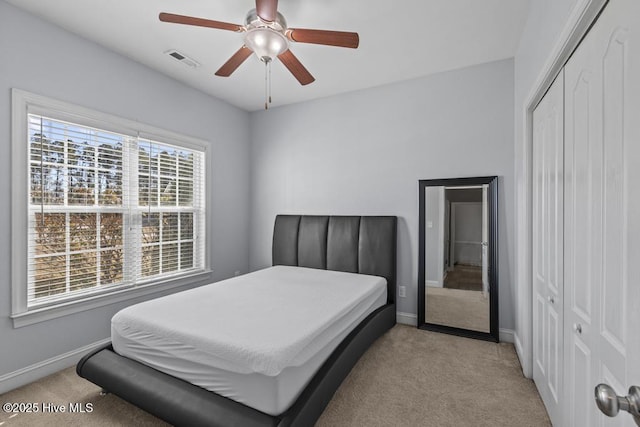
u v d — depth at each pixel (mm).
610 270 959
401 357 2383
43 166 2154
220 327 1635
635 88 800
